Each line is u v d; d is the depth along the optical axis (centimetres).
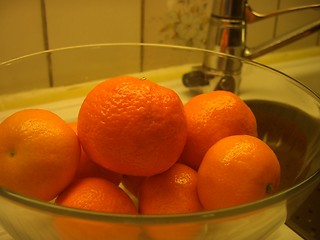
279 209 22
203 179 23
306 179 22
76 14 44
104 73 45
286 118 35
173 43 53
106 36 47
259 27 61
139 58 48
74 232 20
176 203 24
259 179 22
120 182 27
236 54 45
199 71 48
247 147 23
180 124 23
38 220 20
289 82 36
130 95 22
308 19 64
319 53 68
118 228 19
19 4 41
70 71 43
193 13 52
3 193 20
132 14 48
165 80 51
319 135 29
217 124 26
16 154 22
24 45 43
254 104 39
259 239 25
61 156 23
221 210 19
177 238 20
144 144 22
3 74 37
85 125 23
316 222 33
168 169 25
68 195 23
